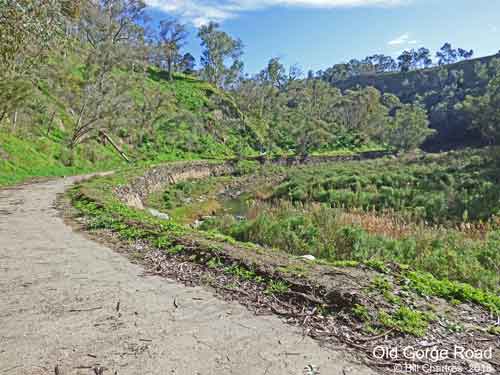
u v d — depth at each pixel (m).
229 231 12.00
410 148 62.53
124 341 3.85
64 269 6.15
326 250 9.01
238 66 77.06
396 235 10.27
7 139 22.62
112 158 33.12
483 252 8.38
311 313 4.54
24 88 20.19
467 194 16.69
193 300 4.96
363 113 76.75
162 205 21.61
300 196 20.98
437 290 5.36
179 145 44.75
